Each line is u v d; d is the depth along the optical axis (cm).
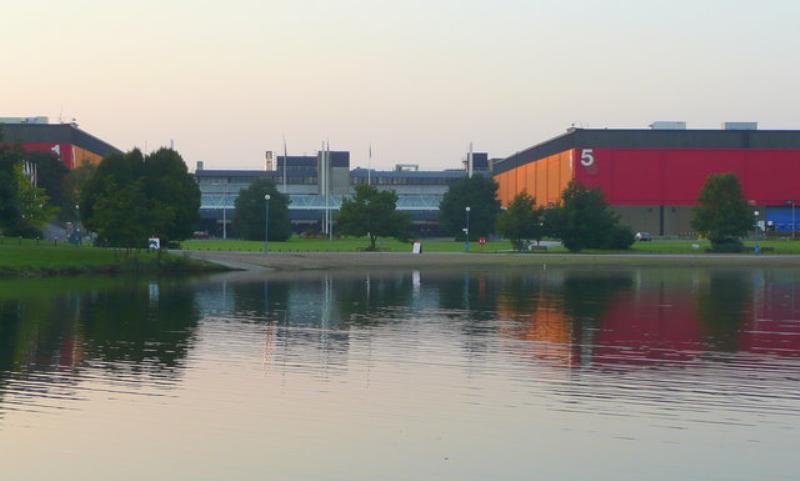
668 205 19400
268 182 17162
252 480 2189
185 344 4056
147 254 10012
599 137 19312
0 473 2228
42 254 9450
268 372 3388
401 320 5056
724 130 19362
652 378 3281
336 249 13250
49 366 3459
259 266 10312
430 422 2662
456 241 18800
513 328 4691
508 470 2255
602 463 2300
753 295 6831
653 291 7194
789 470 2245
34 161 15612
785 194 19338
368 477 2209
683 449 2405
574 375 3341
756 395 2997
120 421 2659
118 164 10606
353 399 2942
